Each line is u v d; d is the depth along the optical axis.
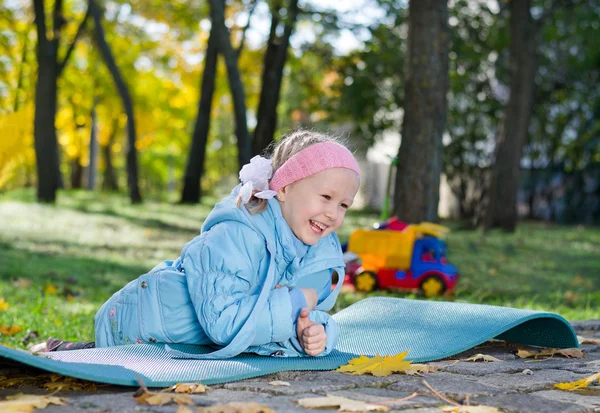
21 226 12.81
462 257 11.06
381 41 15.15
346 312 4.26
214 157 42.38
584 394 2.81
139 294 3.35
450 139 19.98
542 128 20.84
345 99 19.44
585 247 13.30
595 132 20.31
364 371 3.05
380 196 23.34
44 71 17.88
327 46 17.89
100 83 26.03
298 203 3.19
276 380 2.90
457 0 17.02
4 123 9.94
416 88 9.16
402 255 7.49
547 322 3.88
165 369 2.84
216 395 2.59
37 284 6.77
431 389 2.77
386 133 21.05
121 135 34.38
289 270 3.29
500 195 15.60
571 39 19.98
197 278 3.15
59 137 31.38
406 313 4.09
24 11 21.28
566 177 21.38
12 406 2.29
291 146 3.26
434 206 9.22
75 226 13.27
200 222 14.97
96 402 2.44
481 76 19.78
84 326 4.79
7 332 4.47
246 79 22.47
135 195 19.39
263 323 3.10
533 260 11.11
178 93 29.62
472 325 3.76
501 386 2.88
